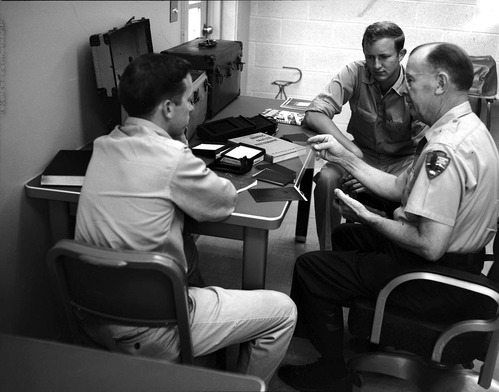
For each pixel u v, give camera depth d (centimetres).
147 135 135
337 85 249
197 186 136
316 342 180
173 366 90
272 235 294
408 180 179
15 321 167
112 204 133
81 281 129
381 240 189
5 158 151
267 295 154
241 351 160
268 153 196
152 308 128
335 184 239
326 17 323
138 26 203
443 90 156
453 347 152
